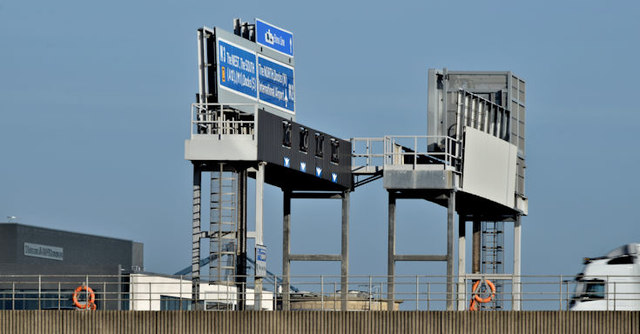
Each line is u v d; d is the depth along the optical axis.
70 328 150.88
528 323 146.25
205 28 187.50
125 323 150.50
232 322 149.25
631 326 144.88
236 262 178.25
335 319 148.62
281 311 149.00
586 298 155.75
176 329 149.75
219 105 186.38
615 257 159.12
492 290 162.62
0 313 151.50
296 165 189.12
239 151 178.75
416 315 147.62
